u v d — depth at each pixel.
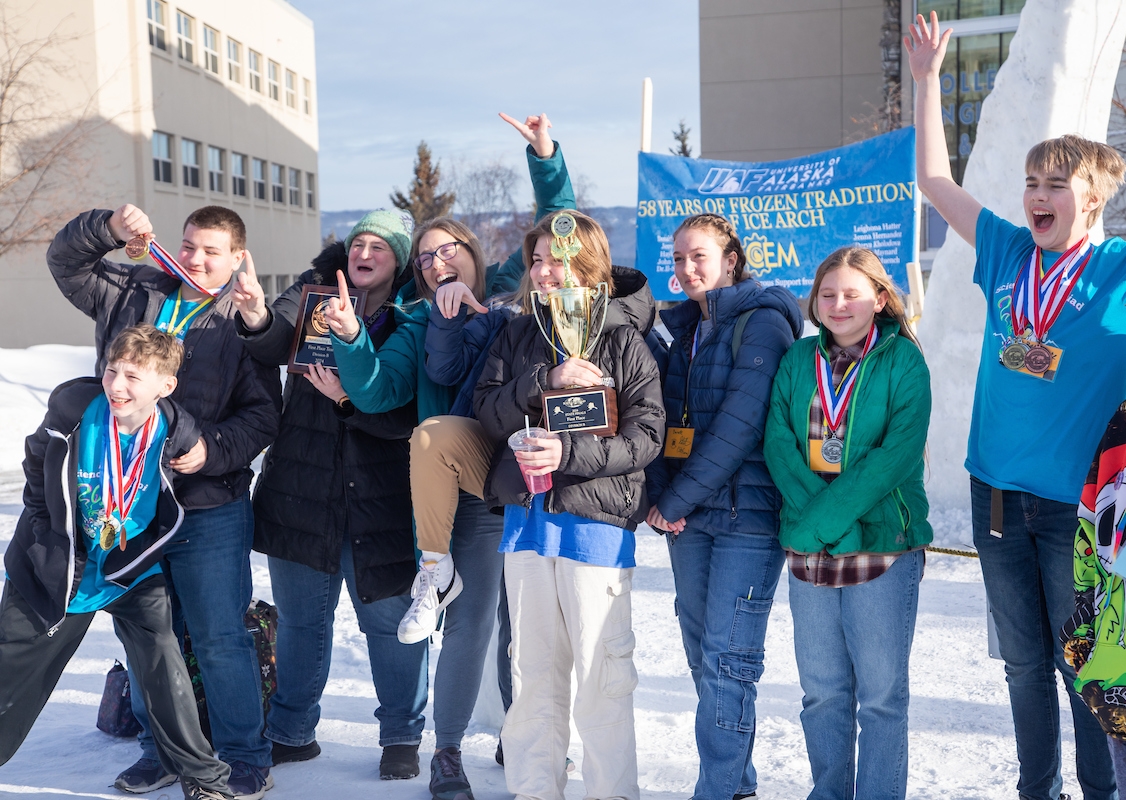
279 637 3.69
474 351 3.62
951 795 3.25
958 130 19.47
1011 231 3.06
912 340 3.03
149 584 3.07
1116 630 2.34
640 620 5.41
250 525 3.48
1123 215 14.18
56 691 4.43
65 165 22.97
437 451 3.22
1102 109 6.42
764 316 3.26
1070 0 6.26
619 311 3.20
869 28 25.48
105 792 3.36
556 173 4.13
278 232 36.28
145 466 3.06
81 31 24.91
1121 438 2.37
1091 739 2.92
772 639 4.98
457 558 3.49
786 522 3.04
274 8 35.78
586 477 3.02
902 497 2.98
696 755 3.70
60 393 3.08
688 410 3.32
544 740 3.16
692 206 7.71
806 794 3.33
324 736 3.96
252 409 3.40
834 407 3.02
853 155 7.25
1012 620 2.98
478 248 3.79
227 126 32.06
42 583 3.04
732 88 26.55
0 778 3.47
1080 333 2.77
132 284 3.48
